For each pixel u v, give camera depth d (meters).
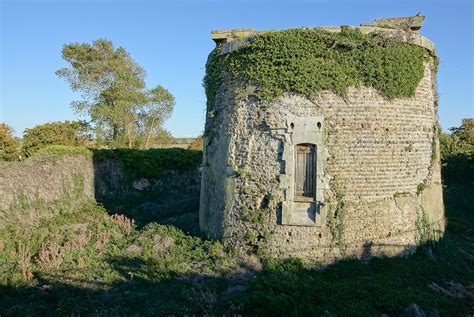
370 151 11.52
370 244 11.52
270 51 11.61
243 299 8.66
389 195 11.79
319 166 11.26
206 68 14.31
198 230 14.11
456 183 27.39
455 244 14.98
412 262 11.70
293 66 11.38
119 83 35.00
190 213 17.30
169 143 43.88
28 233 14.32
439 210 13.73
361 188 11.46
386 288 9.89
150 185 23.86
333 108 11.34
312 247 11.29
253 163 11.89
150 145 42.06
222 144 12.83
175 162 25.47
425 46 12.48
